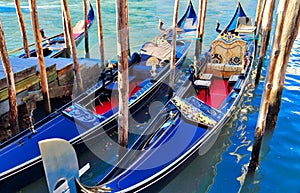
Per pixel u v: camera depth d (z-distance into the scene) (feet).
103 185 16.19
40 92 26.00
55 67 27.09
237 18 47.57
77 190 14.42
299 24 21.40
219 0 82.74
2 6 72.59
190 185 19.72
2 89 21.71
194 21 48.32
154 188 17.85
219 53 30.71
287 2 16.80
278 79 23.18
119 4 15.66
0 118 21.94
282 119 26.99
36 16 22.63
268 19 32.37
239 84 27.32
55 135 21.50
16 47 46.65
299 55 42.70
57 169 13.29
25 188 19.84
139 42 34.60
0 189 18.56
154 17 63.26
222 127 23.27
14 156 19.38
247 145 23.80
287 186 19.83
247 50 34.63
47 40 40.73
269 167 21.45
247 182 20.18
